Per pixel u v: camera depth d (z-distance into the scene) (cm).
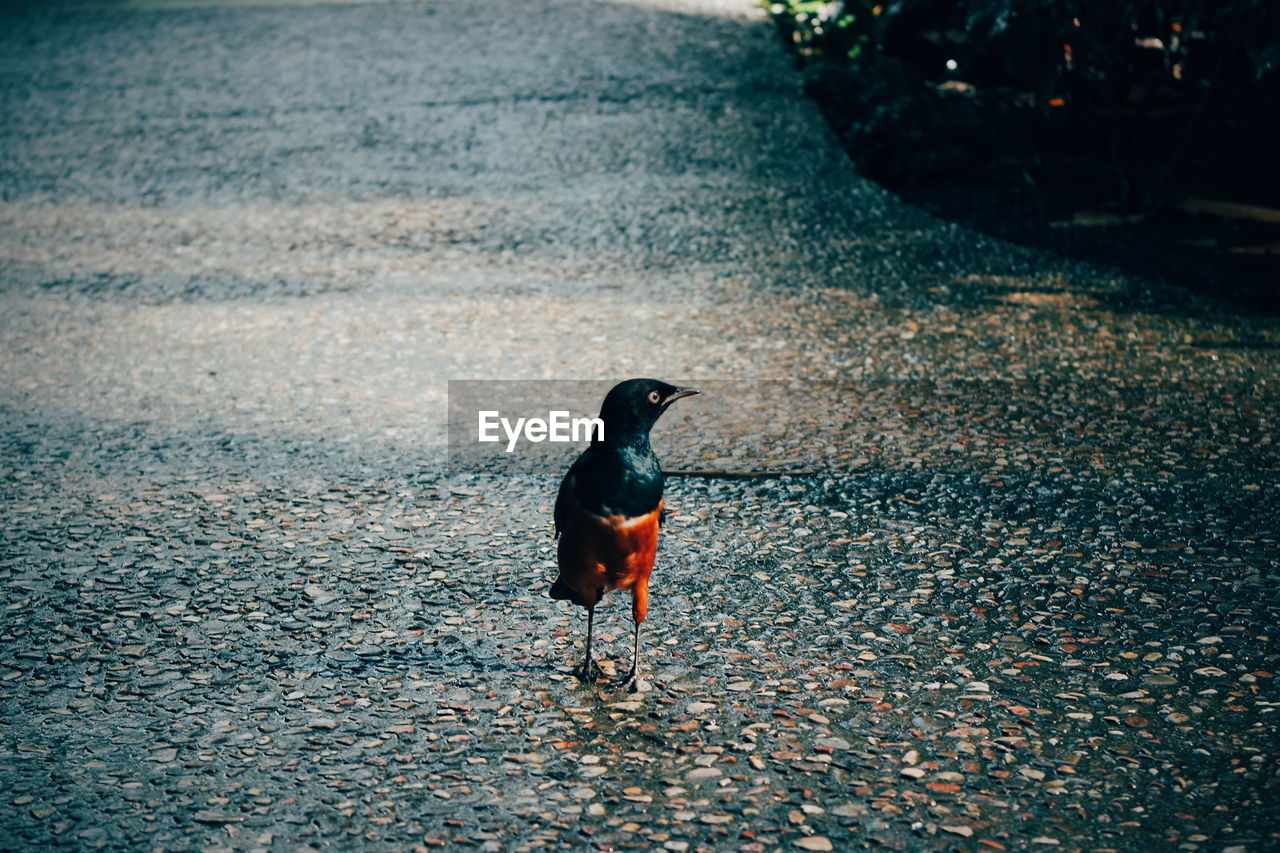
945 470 529
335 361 670
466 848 319
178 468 555
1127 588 436
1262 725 359
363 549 482
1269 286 726
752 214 870
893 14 1134
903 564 459
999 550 465
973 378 620
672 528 491
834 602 435
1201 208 864
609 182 938
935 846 314
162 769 354
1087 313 696
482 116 1092
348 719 376
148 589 457
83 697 391
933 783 339
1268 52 717
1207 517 482
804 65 1180
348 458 561
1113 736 357
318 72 1241
